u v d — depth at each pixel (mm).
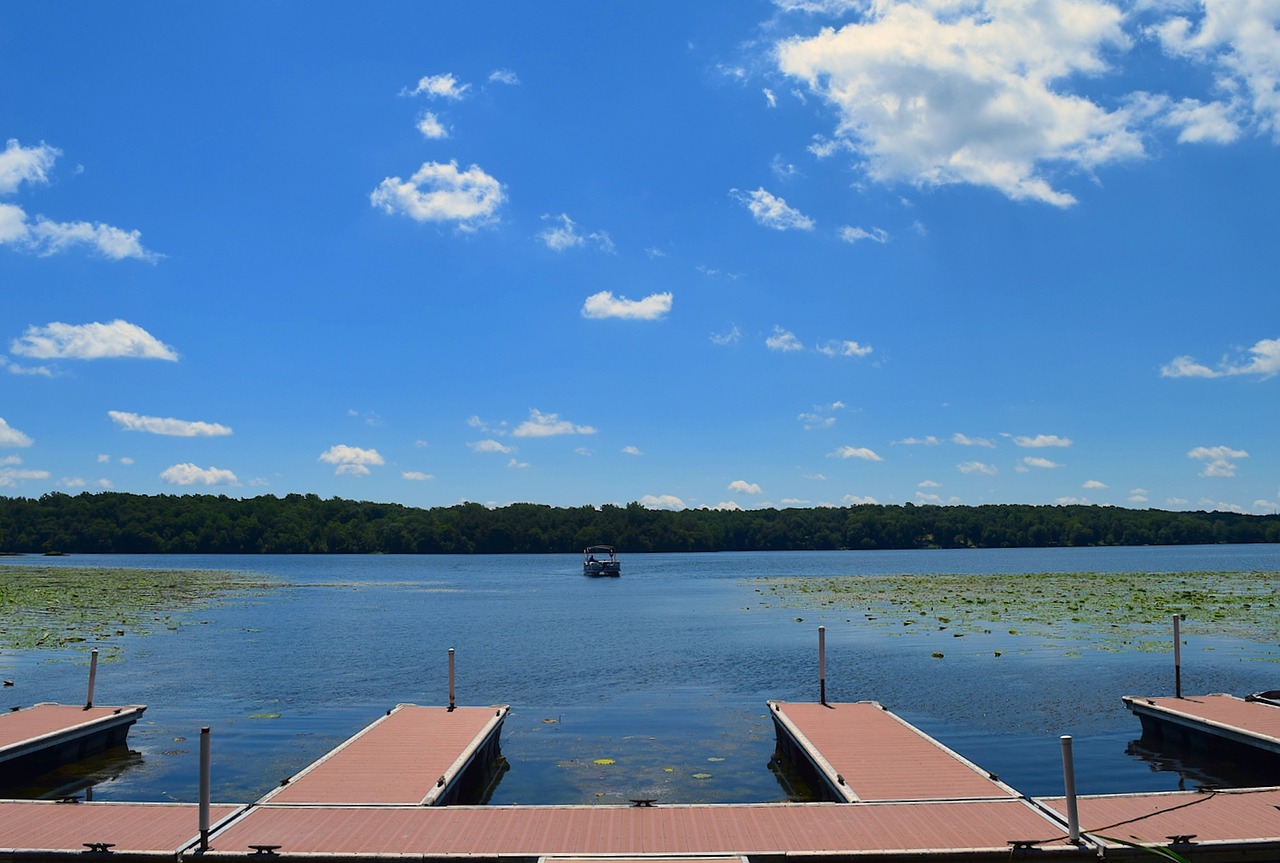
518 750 20281
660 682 29141
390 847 12211
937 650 34562
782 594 66625
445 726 19062
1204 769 18109
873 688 27172
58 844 12266
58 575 93500
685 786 17391
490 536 196750
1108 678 28281
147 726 22703
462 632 43594
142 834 12648
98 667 31656
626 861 11461
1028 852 11875
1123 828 12664
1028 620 43719
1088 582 73188
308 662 33562
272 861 11805
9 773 17484
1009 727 21969
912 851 11828
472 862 11742
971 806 13695
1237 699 20812
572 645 38500
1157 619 43375
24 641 37469
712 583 87000
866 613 49219
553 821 13219
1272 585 67062
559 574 112250
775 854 11773
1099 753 19453
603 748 20422
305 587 80000
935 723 22469
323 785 14938
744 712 24312
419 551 194500
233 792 17047
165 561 155125
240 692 27422
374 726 19094
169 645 37719
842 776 15203
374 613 53844
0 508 180375
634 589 78688
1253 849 11977
